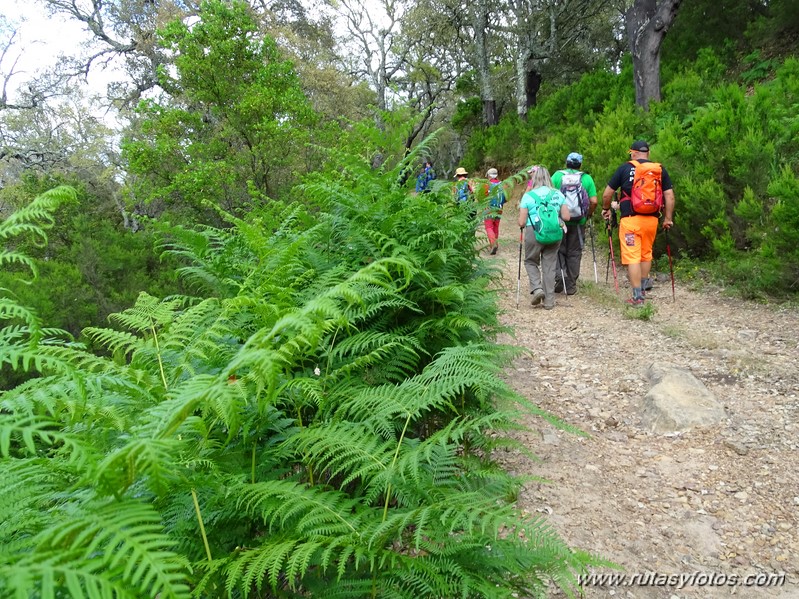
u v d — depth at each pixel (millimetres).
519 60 19594
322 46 26875
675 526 3018
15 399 1646
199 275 3820
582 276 8523
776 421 3832
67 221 9961
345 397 2539
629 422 4125
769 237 6336
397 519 1755
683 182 7648
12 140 22906
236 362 1501
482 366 2578
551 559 2039
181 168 10648
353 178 4535
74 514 1429
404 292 3471
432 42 23688
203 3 10797
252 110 10273
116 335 2529
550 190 6668
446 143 31156
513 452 3736
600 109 15078
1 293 6660
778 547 2812
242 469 2123
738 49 14742
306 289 3010
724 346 5207
